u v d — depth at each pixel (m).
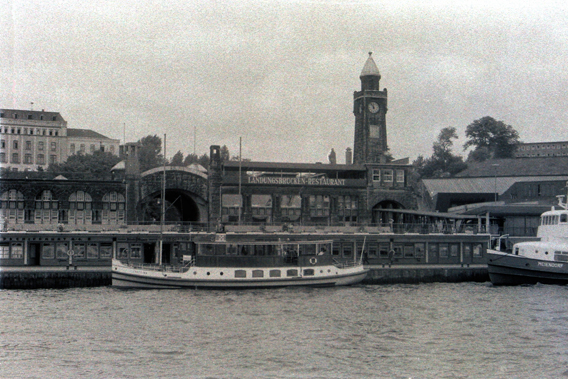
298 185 106.12
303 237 88.94
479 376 41.09
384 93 132.12
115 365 42.50
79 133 176.62
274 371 41.56
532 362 43.97
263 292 71.75
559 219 85.19
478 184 131.88
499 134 158.12
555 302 66.25
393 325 54.41
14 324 53.69
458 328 53.50
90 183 96.06
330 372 41.50
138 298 67.00
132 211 97.19
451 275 88.25
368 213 109.38
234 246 74.38
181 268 77.19
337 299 67.31
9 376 40.22
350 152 132.62
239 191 98.69
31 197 93.50
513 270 81.44
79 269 80.00
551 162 134.75
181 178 101.06
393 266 89.00
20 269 78.62
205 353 45.41
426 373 41.56
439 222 109.06
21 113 164.50
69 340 48.62
